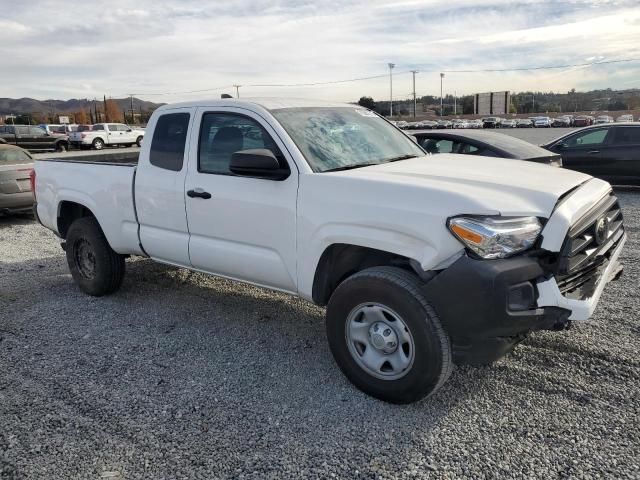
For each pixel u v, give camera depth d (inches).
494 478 108.4
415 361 128.2
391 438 122.4
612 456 113.4
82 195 213.6
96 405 139.3
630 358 154.3
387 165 158.1
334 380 149.6
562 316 123.0
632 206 390.9
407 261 133.8
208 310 205.5
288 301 213.5
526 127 2800.2
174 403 139.4
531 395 138.2
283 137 154.7
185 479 110.9
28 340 181.3
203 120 176.2
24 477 112.2
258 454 118.2
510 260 119.4
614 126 458.6
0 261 289.6
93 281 218.8
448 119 3715.6
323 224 142.6
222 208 166.2
